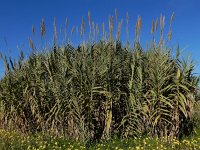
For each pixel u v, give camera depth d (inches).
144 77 497.7
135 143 468.8
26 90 564.4
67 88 491.5
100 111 494.0
